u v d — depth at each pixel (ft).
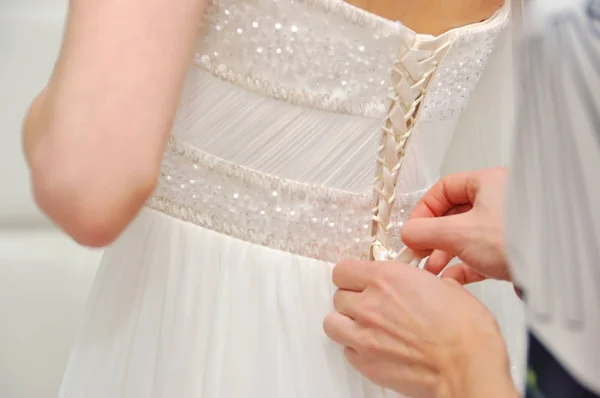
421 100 4.50
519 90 3.24
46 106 3.97
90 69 3.88
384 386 4.36
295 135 4.38
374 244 4.63
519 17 3.98
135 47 3.88
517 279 3.19
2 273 6.08
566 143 2.92
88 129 3.88
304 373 4.48
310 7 4.21
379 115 4.45
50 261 6.15
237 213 4.48
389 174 4.55
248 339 4.46
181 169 4.47
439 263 4.69
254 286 4.49
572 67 2.89
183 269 4.51
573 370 2.92
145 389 4.48
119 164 3.90
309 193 4.47
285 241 4.51
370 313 4.31
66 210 3.95
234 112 4.34
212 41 4.27
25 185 6.07
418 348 4.21
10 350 6.10
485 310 4.23
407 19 4.37
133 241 4.64
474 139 5.02
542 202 3.04
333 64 4.31
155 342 4.50
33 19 5.99
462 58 4.55
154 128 3.92
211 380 4.42
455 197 4.64
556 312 2.98
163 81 3.92
